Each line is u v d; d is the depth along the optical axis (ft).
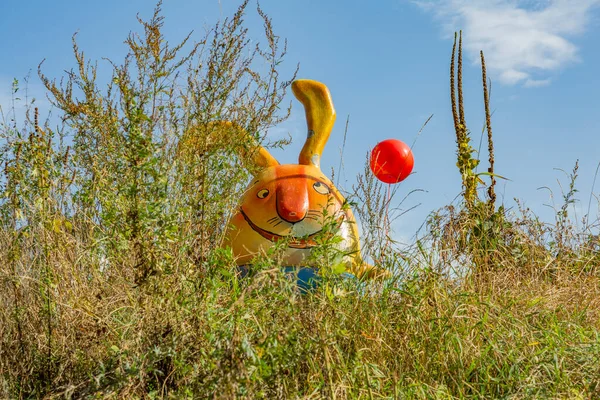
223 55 14.69
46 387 13.11
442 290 14.99
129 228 12.71
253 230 20.26
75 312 14.21
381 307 14.60
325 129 23.11
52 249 14.32
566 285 18.43
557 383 12.14
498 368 12.78
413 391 12.24
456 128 24.81
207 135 14.58
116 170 13.57
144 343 12.75
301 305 12.97
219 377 10.27
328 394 11.33
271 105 16.14
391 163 21.79
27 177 14.89
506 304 15.67
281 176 21.24
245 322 11.98
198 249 14.30
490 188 24.40
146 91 14.05
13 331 14.48
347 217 20.63
